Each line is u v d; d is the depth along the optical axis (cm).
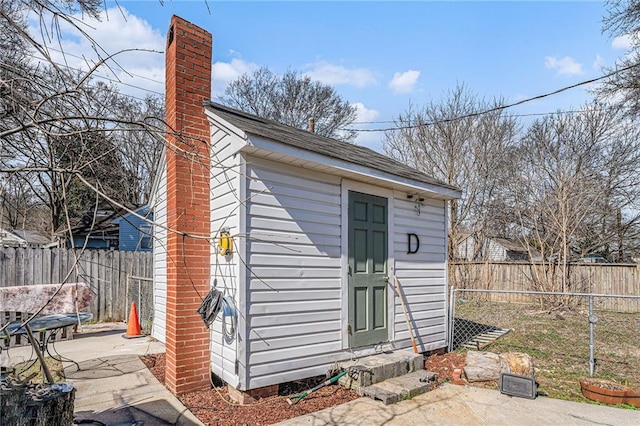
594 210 1653
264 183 451
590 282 1348
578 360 655
